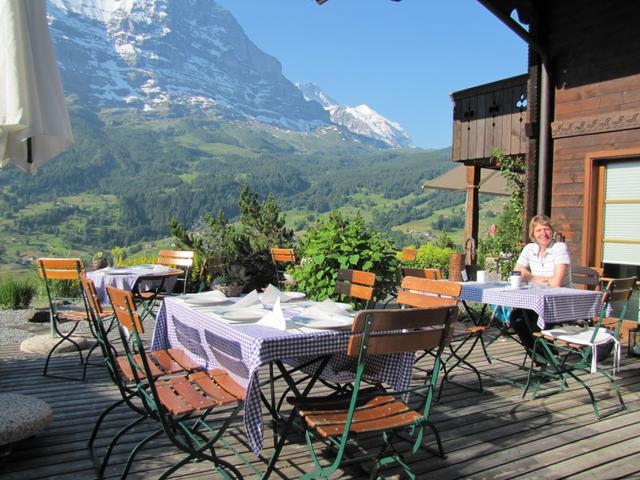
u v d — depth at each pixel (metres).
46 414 3.21
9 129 3.79
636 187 6.60
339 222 7.62
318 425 2.45
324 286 6.86
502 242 9.95
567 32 7.16
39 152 4.22
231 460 3.11
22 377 4.74
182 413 2.53
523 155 9.27
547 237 5.27
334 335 2.67
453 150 10.41
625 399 4.29
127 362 3.32
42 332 6.95
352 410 2.35
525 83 9.12
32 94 3.70
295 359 3.38
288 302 3.56
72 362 5.28
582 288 6.36
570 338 4.14
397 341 2.44
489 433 3.54
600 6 6.80
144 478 2.87
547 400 4.24
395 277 6.84
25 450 3.19
